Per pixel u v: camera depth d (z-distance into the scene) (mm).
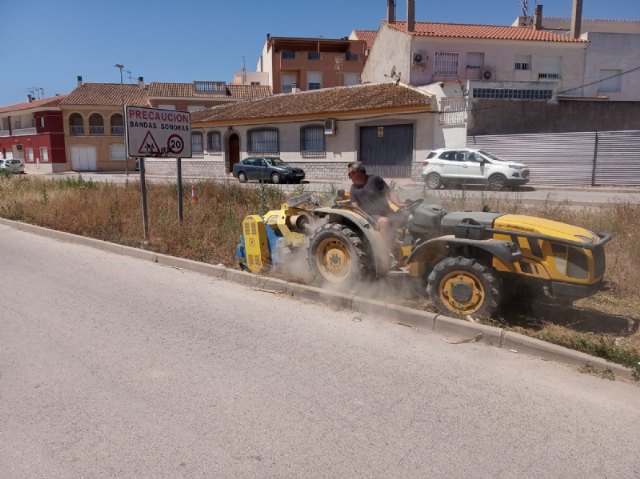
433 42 33188
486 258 5312
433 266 5840
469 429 3521
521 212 10109
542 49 34125
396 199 6230
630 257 7227
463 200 10648
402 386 4125
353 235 6055
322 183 26250
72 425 3580
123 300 6367
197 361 4594
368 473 3070
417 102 25531
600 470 3102
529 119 26016
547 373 4348
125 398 3943
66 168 52094
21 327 5445
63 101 50938
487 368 4441
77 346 4938
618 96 35125
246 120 31984
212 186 14469
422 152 26375
